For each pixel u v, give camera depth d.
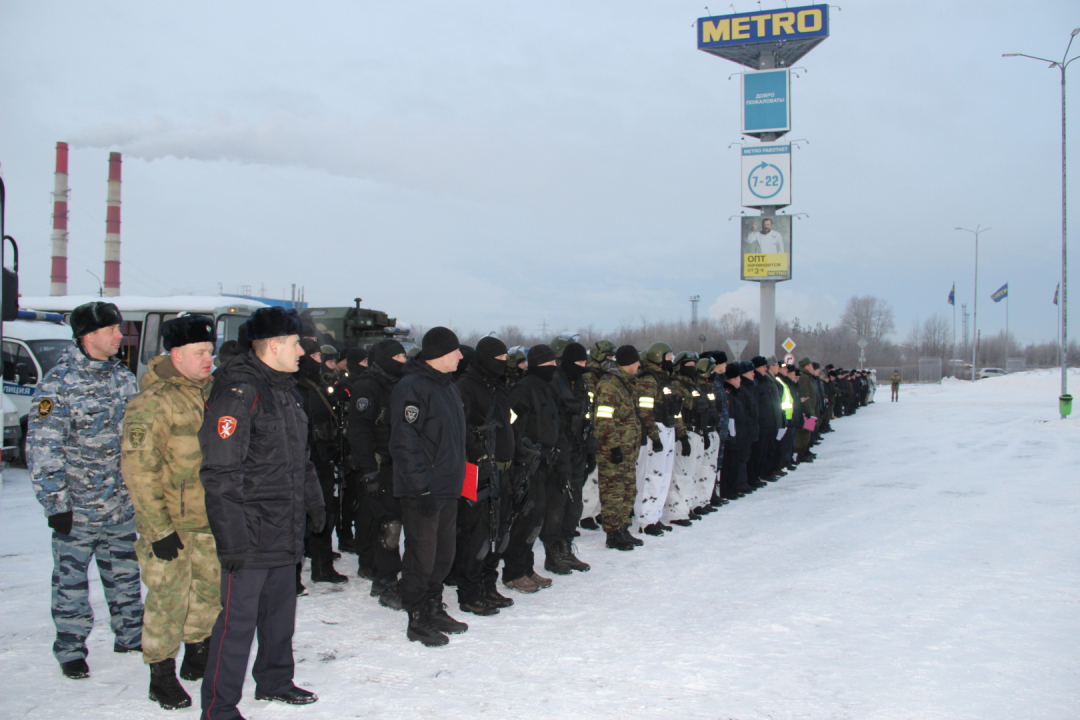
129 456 3.33
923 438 18.45
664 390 7.73
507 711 3.55
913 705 3.67
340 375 8.07
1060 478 11.59
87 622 3.88
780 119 27.25
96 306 3.75
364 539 5.96
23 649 4.22
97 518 3.80
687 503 8.22
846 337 92.00
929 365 68.81
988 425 22.38
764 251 27.25
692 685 3.88
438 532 4.61
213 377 3.38
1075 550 6.90
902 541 7.29
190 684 3.90
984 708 3.64
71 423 3.71
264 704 3.59
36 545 6.62
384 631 4.71
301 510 3.52
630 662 4.20
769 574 6.09
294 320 3.42
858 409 31.39
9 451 11.23
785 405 12.18
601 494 7.05
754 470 10.64
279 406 3.42
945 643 4.53
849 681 3.95
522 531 5.59
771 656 4.30
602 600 5.40
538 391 5.58
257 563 3.32
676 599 5.42
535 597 5.49
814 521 8.31
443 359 4.51
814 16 27.12
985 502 9.47
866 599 5.41
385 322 18.64
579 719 3.47
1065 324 23.72
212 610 3.72
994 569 6.24
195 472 3.54
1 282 3.98
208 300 14.15
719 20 28.16
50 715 3.43
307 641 4.51
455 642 4.51
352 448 5.23
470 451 4.89
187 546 3.60
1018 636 4.66
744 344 21.45
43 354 11.84
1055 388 46.84
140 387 3.80
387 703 3.63
